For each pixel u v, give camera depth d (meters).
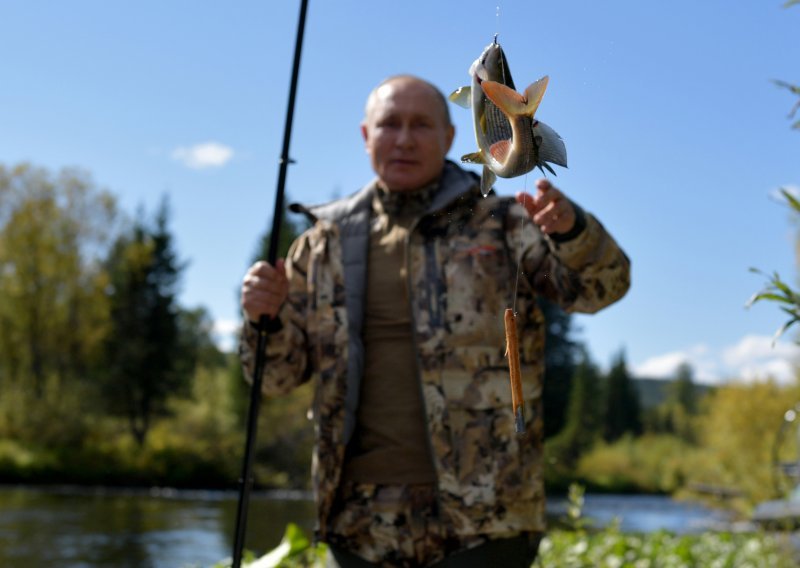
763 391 17.23
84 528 18.73
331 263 2.91
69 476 37.22
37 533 17.58
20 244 41.56
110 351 43.91
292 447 41.16
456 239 2.81
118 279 44.88
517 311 2.78
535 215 2.63
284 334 2.94
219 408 47.06
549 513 16.19
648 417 79.06
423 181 2.89
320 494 2.81
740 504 16.06
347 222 2.95
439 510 2.66
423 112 2.89
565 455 54.66
